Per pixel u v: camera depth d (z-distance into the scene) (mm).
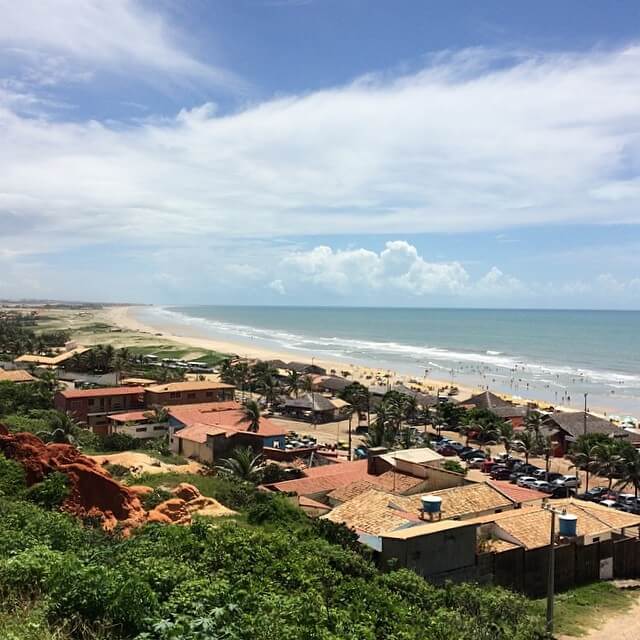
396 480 52562
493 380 162750
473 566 36281
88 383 112125
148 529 29672
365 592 25344
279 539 29844
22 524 25750
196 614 16516
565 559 39469
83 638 14742
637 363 197750
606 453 67000
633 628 33000
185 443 70625
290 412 115562
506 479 75250
